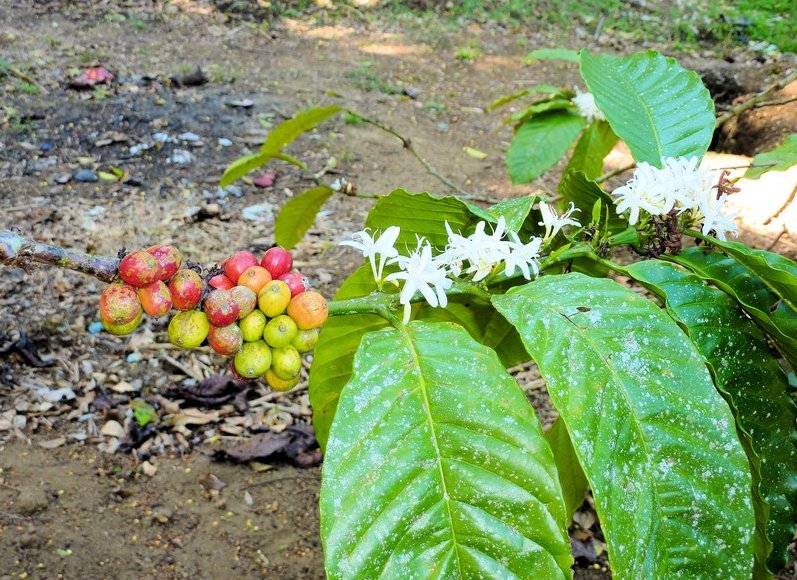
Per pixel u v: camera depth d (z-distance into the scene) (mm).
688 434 332
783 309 470
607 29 2518
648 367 339
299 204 776
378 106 1837
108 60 1858
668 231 429
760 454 443
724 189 425
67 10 2148
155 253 319
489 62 2203
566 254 426
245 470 886
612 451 324
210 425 941
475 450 321
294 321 341
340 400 327
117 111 1622
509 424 325
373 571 303
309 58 2082
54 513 785
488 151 1689
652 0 2779
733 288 455
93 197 1332
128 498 822
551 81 2102
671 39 2475
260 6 2355
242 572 756
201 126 1617
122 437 896
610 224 488
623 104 524
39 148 1454
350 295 500
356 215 1400
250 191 1418
